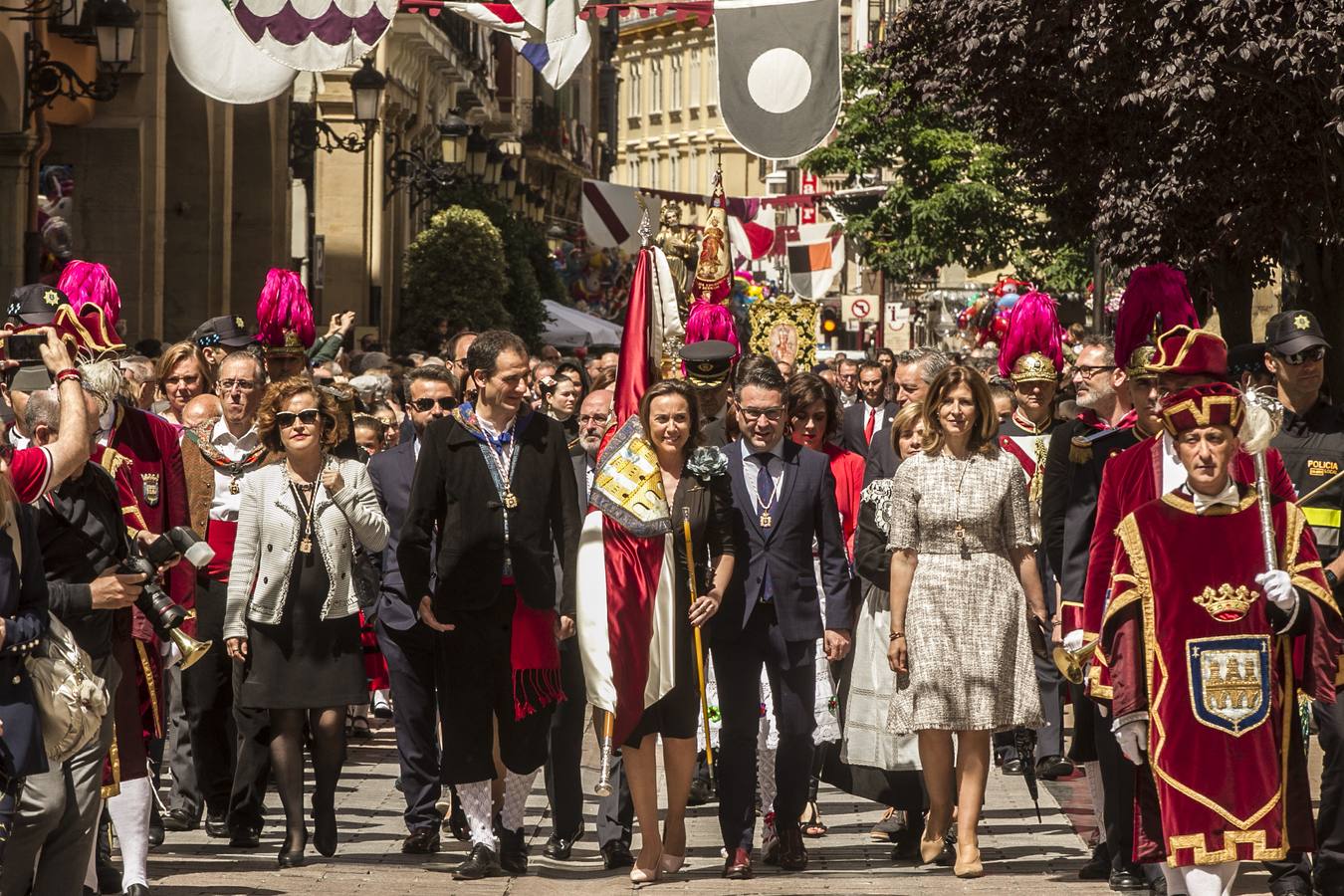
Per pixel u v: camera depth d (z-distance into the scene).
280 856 14.17
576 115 128.00
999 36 29.34
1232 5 22.62
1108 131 29.98
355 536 14.31
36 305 12.54
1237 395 10.80
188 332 44.88
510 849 14.18
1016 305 17.22
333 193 61.16
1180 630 10.92
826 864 14.55
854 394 35.41
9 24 31.58
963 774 13.95
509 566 13.91
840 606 14.32
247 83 16.81
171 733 15.98
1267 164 24.92
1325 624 10.93
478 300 64.50
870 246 61.56
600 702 13.70
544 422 14.21
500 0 18.28
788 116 18.36
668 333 17.12
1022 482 14.09
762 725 15.13
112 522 11.53
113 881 12.95
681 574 13.82
